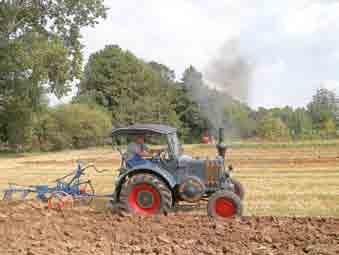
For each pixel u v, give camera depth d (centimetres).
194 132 5791
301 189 1470
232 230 910
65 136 4519
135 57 6756
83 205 1205
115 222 985
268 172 1967
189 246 808
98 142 4884
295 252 768
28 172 2228
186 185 1054
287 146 3481
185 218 1019
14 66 3183
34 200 1236
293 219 1009
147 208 1062
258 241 838
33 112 3594
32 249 784
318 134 4603
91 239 862
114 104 6400
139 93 6562
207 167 1076
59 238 867
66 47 3400
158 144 1116
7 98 3394
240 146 3559
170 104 6009
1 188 1634
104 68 6531
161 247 796
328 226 941
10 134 3834
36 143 4328
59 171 2261
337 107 5528
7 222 984
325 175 1822
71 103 5366
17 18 3434
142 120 5922
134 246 808
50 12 3475
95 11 3494
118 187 1100
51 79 3272
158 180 1057
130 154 1116
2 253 762
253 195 1366
